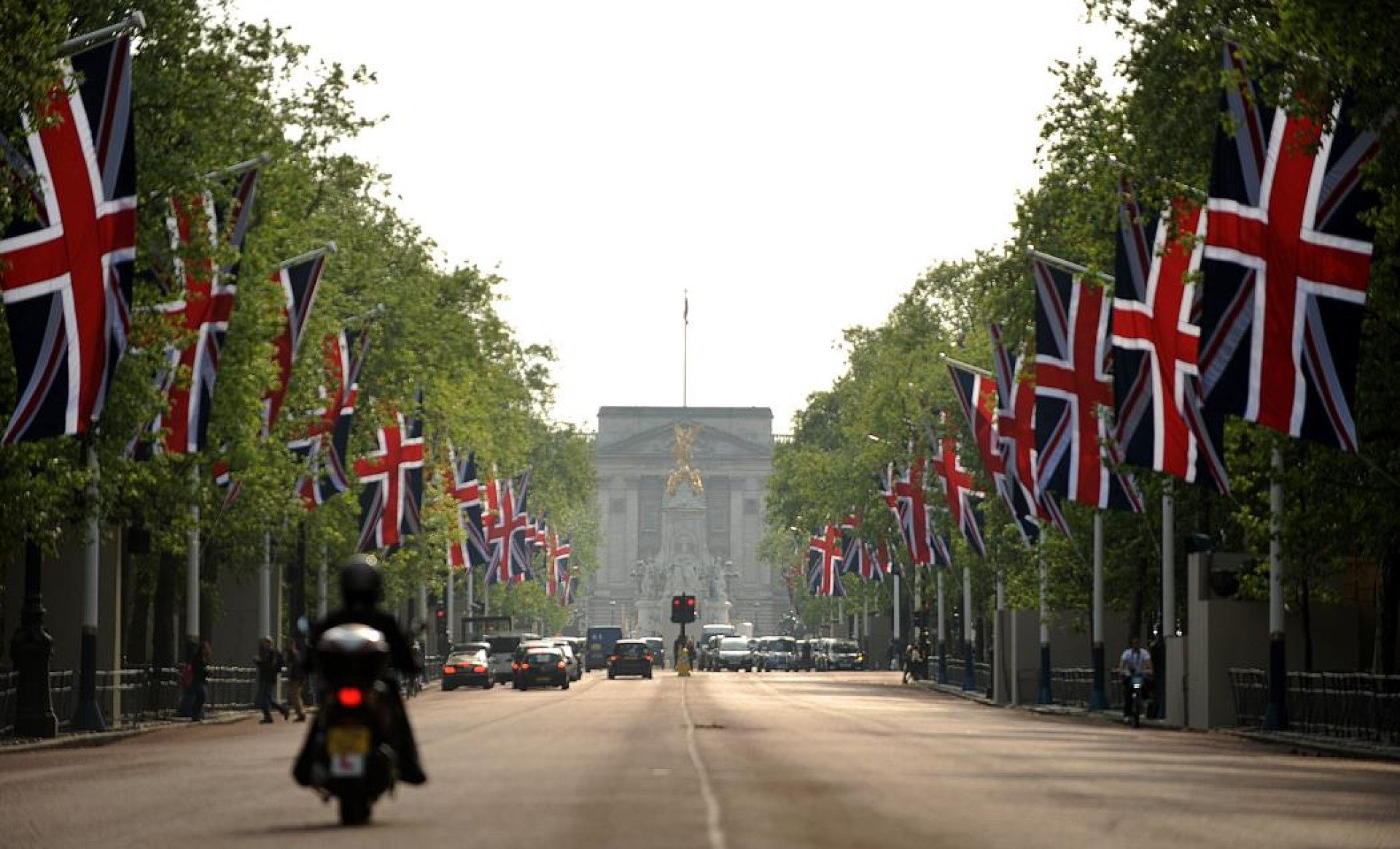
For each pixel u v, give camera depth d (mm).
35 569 171625
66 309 138250
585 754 126188
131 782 106000
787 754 127500
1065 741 162375
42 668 170625
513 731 166625
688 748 134125
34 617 171125
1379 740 163375
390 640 73125
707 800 85062
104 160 139875
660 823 72938
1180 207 171125
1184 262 171250
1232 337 134750
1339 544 172875
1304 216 135000
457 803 83312
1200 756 142500
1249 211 135500
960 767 116312
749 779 100688
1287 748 164125
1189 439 170125
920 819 77000
